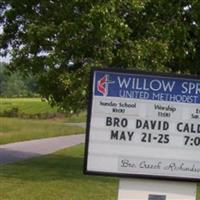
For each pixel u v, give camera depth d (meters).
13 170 26.09
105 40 20.89
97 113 11.68
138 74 11.70
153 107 11.73
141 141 11.70
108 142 11.68
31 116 106.50
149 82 11.73
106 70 11.66
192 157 11.74
